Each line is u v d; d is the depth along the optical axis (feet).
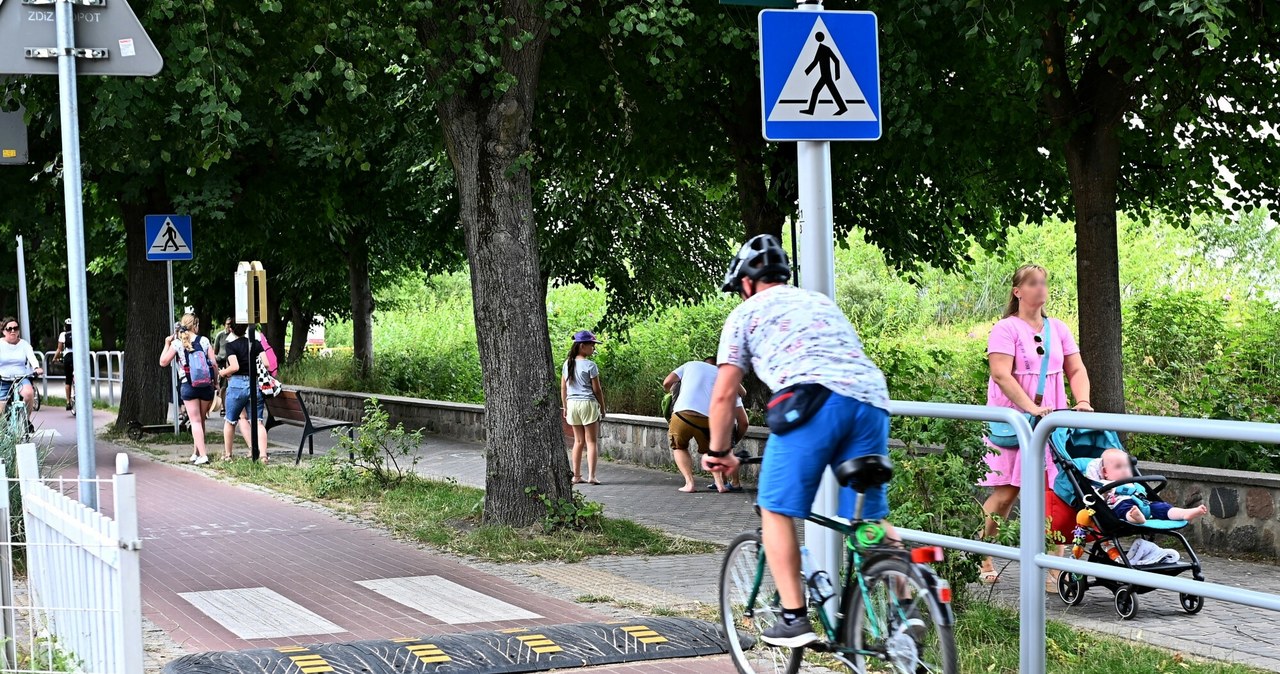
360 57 37.42
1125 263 78.74
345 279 109.09
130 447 63.31
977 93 45.62
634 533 34.83
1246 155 48.14
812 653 20.94
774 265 17.47
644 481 48.65
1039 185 56.08
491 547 32.73
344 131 43.70
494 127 34.83
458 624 24.30
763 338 16.69
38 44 21.31
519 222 35.22
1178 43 34.12
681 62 42.24
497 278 35.09
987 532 22.90
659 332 79.61
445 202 74.43
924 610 15.29
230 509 41.27
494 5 34.32
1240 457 36.19
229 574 29.84
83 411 21.33
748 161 52.11
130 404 70.49
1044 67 39.32
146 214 70.03
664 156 53.57
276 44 38.14
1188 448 38.01
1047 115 45.98
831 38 21.99
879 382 16.38
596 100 48.67
